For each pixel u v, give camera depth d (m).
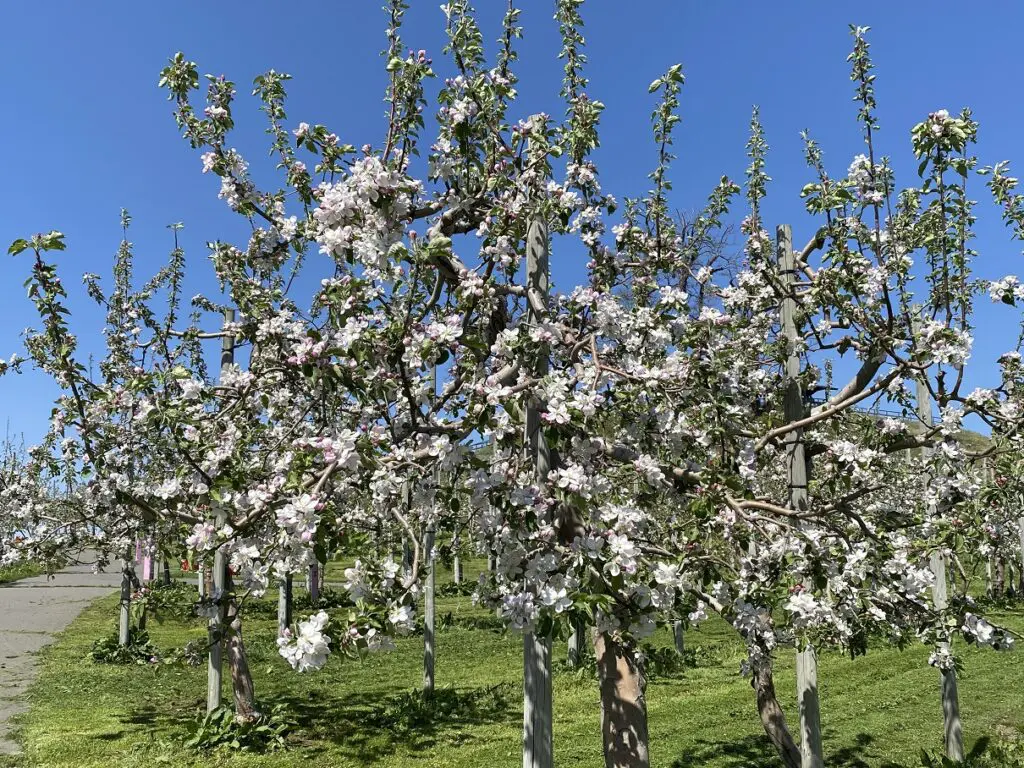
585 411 2.74
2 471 6.98
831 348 4.32
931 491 3.82
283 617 12.29
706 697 8.59
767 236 4.61
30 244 4.35
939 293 4.06
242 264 4.54
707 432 3.49
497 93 3.72
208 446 3.53
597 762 6.16
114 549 7.26
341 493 3.40
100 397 4.84
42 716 7.44
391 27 3.79
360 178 2.93
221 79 3.77
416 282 3.03
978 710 8.00
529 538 2.83
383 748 6.59
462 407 3.69
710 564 3.21
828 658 10.73
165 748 6.38
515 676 9.74
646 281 4.07
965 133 3.48
